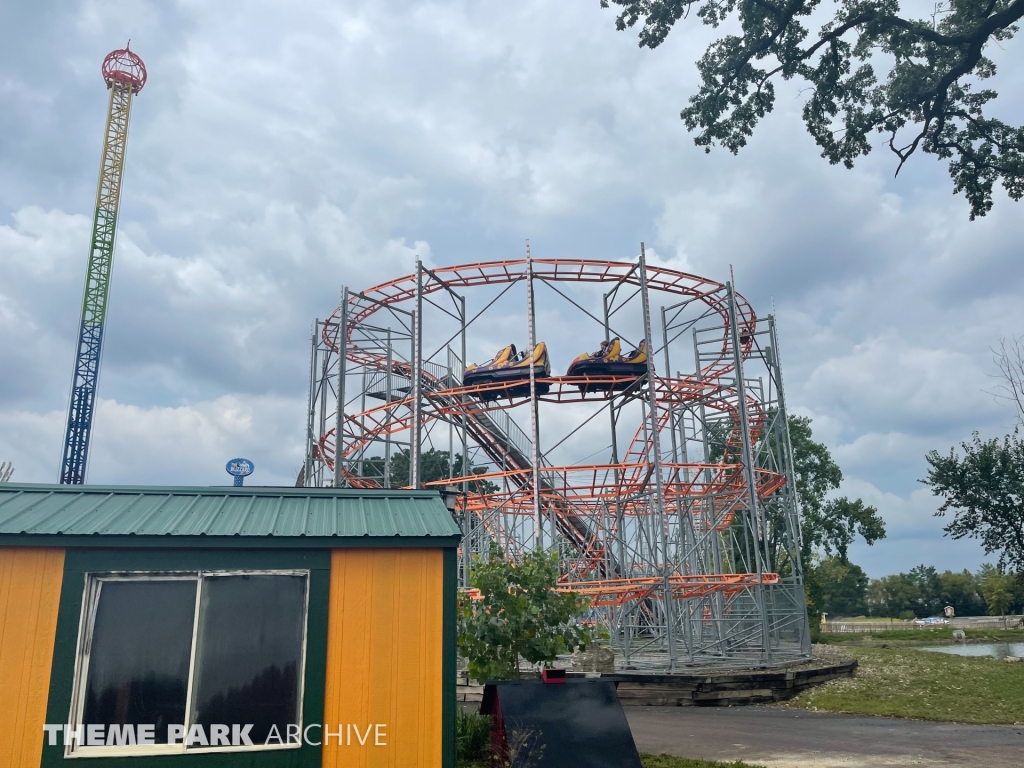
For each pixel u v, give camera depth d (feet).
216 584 25.73
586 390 96.73
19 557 24.38
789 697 72.23
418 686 26.43
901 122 67.62
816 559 202.39
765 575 84.64
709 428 122.93
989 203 70.90
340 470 99.50
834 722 58.54
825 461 188.55
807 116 70.44
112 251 246.88
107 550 24.95
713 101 69.46
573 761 28.53
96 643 24.49
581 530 107.65
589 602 45.65
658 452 81.97
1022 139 66.69
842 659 88.89
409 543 27.22
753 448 106.52
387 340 114.93
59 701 23.71
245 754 24.73
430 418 105.29
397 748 25.84
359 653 26.27
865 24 64.08
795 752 46.37
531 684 31.91
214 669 25.17
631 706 68.39
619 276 92.79
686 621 87.35
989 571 395.75
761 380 112.47
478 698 62.03
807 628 93.81
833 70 66.44
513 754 28.40
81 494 28.35
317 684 25.67
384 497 31.45
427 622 26.99
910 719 60.59
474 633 41.93
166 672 24.79
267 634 25.84
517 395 97.19
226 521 26.81
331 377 117.91
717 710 65.98
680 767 40.34
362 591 26.81
